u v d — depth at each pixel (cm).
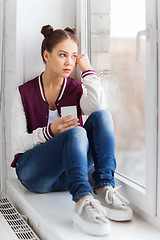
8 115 211
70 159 139
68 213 153
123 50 166
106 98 187
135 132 161
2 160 222
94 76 178
